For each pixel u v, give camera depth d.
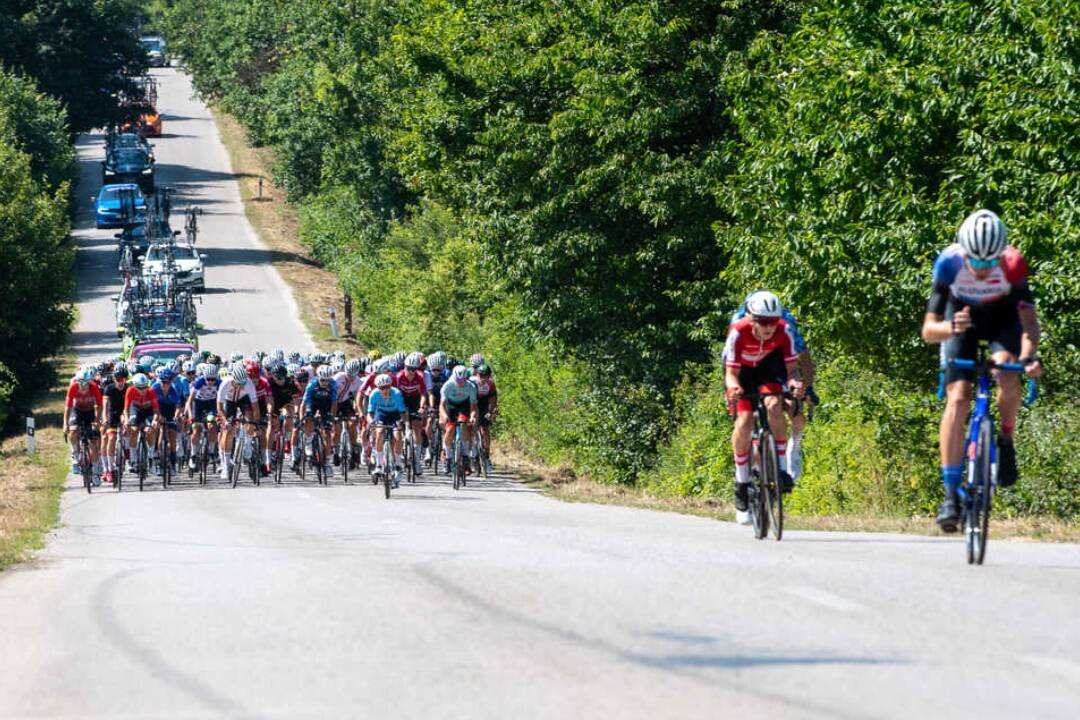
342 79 192.75
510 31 96.50
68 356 154.25
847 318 58.47
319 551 34.38
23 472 87.94
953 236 53.81
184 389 85.50
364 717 15.79
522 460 102.88
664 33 86.38
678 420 92.94
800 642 19.03
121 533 47.12
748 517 34.03
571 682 17.02
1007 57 53.38
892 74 57.00
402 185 193.38
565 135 89.88
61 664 19.55
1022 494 49.81
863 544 31.78
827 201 60.22
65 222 137.62
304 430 80.56
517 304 104.19
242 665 18.88
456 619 21.56
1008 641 18.98
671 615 21.23
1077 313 52.22
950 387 26.02
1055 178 50.34
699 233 86.56
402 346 144.75
